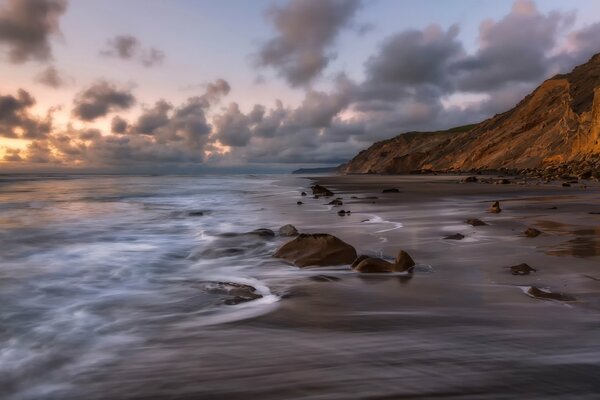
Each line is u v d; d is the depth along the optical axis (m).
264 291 6.00
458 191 27.20
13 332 4.57
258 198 27.19
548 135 66.19
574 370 3.25
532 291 5.28
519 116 87.31
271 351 3.78
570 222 11.23
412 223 12.35
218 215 17.02
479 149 85.19
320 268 7.29
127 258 8.77
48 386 3.39
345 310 4.94
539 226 10.70
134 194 32.59
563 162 54.75
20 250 9.76
